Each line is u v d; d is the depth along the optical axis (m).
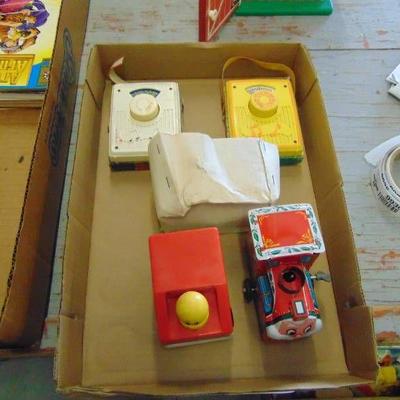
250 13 0.90
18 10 0.79
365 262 0.69
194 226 0.61
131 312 0.62
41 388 0.67
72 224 0.58
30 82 0.72
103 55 0.75
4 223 0.66
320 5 0.90
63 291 0.52
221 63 0.78
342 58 0.86
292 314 0.53
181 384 0.56
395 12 0.92
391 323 0.65
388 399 0.61
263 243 0.54
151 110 0.69
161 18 0.90
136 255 0.66
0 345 0.58
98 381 0.58
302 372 0.59
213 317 0.54
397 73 0.84
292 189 0.72
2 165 0.70
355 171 0.75
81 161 0.64
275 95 0.73
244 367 0.59
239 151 0.61
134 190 0.71
